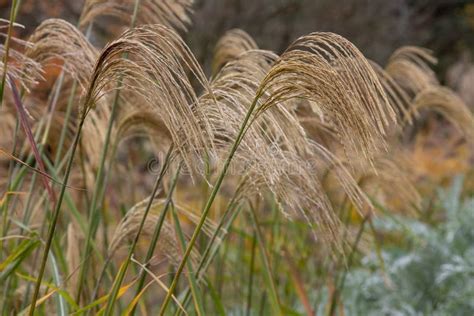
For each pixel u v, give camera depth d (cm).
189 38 1036
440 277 496
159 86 183
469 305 493
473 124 381
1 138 366
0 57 234
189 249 216
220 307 284
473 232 564
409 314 500
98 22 703
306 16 1177
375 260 517
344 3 1211
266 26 1137
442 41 1575
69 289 298
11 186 284
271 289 296
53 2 815
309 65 182
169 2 297
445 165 831
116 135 296
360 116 177
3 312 289
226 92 207
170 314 312
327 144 330
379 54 1278
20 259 255
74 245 305
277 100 198
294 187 232
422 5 1484
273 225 373
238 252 410
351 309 485
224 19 1066
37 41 268
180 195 503
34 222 364
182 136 207
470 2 1566
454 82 1552
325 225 242
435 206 635
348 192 251
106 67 193
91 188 354
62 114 340
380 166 359
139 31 194
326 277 397
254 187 255
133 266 304
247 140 207
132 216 272
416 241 500
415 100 383
